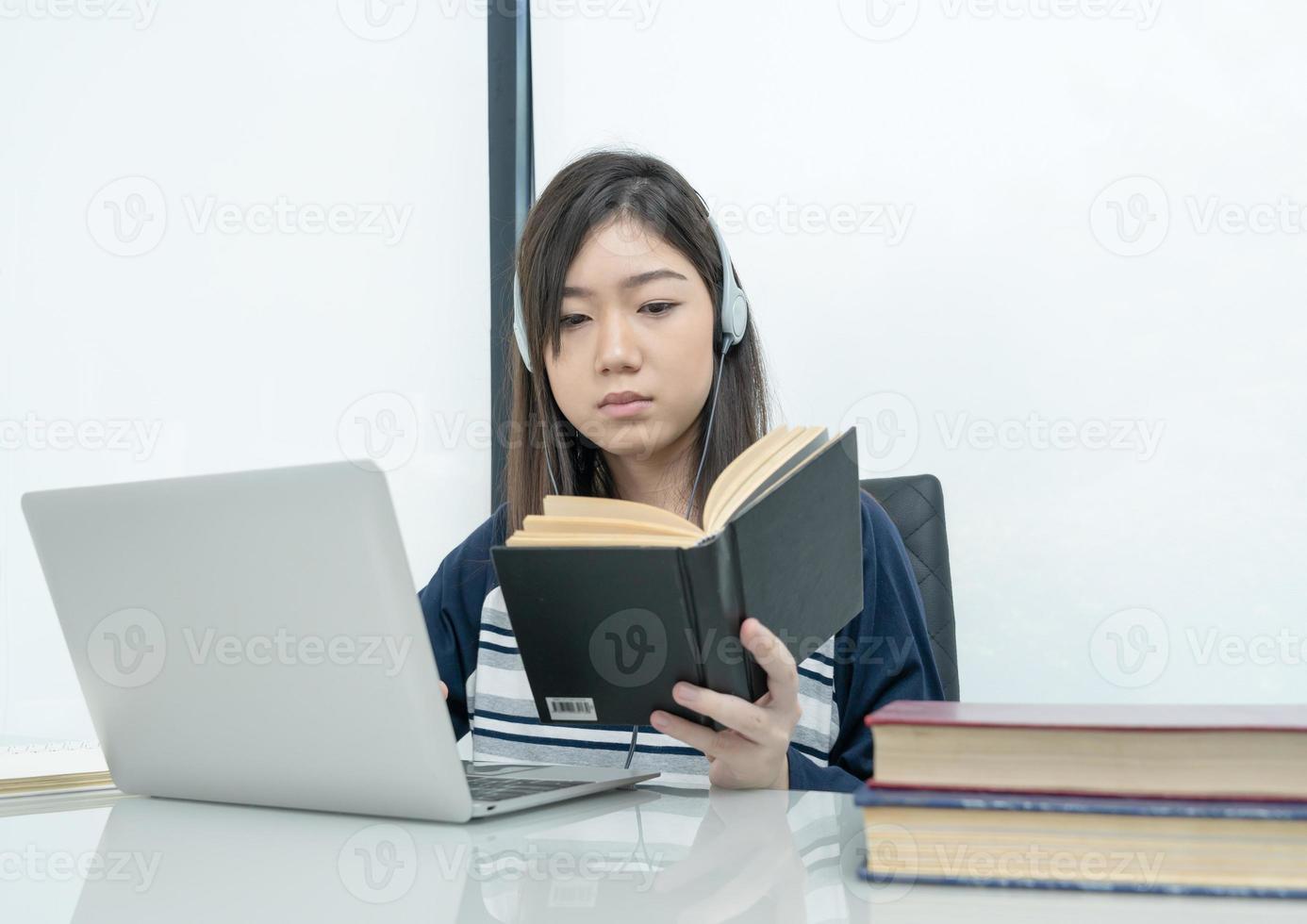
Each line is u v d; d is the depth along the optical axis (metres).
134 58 2.07
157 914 0.49
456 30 2.00
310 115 2.03
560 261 1.13
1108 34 1.60
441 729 0.66
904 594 1.23
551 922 0.46
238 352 2.03
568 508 0.81
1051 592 1.60
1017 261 1.64
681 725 0.78
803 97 1.77
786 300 1.76
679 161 1.85
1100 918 0.44
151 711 0.78
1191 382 1.56
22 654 1.98
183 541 0.71
